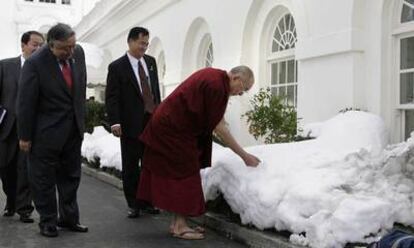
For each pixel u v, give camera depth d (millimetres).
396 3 6801
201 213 5285
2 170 6246
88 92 24547
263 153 5766
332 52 7430
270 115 8180
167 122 5184
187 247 5035
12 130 6059
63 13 29859
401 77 6859
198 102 5074
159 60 16219
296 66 9156
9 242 5168
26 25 29000
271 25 9844
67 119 5422
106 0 21203
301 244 4430
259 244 4848
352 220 4180
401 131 6871
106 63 22406
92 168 11016
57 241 5215
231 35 10648
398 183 4824
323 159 5305
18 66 6184
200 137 5355
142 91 6398
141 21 17125
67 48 5270
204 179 5855
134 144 6312
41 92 5340
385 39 6871
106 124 13430
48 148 5320
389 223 4355
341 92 7344
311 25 7965
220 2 11164
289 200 4715
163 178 5273
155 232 5629
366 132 6355
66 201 5598
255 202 4980
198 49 13141
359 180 4789
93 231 5660
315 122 7711
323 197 4508
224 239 5340
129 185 6352
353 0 7047
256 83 10070
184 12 13352
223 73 5070
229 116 10633
